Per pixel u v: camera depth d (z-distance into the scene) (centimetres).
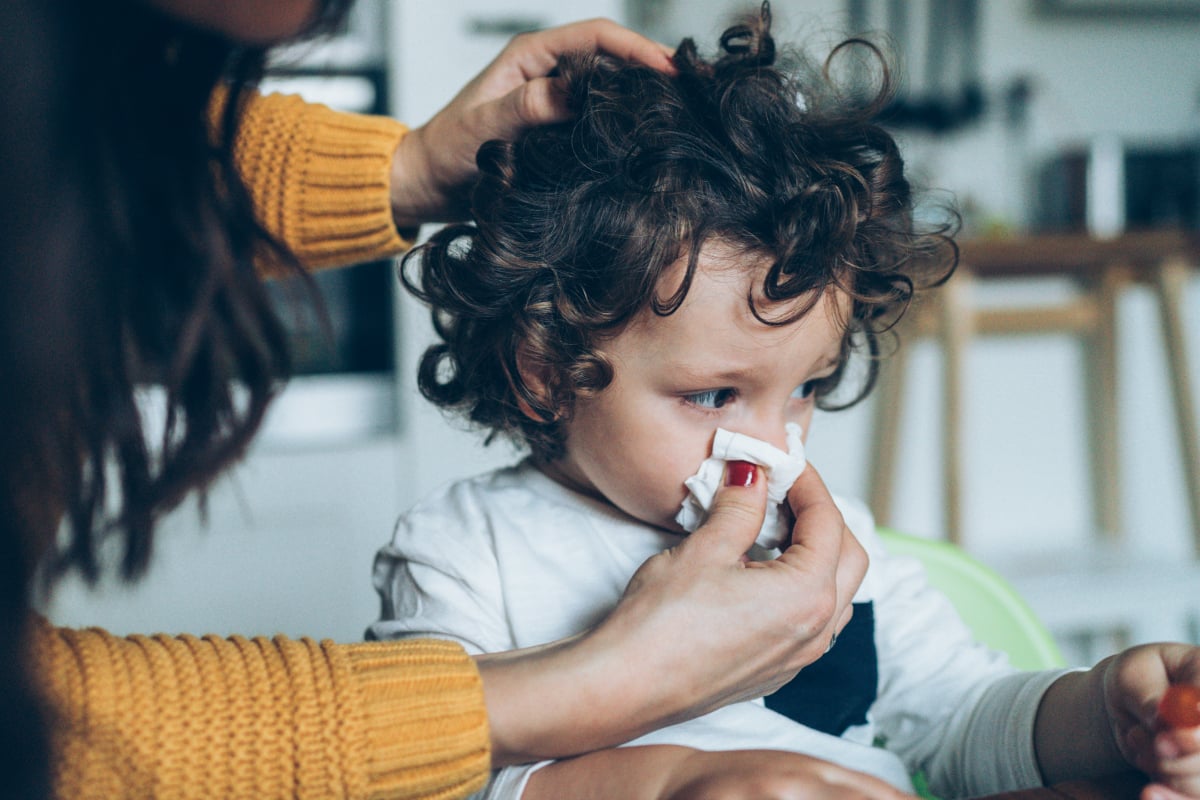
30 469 42
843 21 242
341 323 181
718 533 59
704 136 68
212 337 51
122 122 46
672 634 53
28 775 36
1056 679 71
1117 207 250
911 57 249
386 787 48
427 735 49
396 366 185
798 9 240
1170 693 55
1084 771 65
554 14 189
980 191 256
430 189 85
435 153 84
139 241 48
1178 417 224
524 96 77
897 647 83
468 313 73
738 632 54
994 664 82
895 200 75
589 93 72
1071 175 252
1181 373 222
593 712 52
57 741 40
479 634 73
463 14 183
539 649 55
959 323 204
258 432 54
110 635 48
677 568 57
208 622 177
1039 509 249
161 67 49
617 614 55
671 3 236
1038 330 227
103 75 45
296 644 51
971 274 208
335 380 182
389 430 186
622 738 54
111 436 47
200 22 47
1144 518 250
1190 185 250
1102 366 235
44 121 38
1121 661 63
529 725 51
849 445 229
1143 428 247
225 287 51
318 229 85
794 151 69
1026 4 257
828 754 70
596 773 53
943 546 100
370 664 50
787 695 75
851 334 75
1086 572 204
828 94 83
